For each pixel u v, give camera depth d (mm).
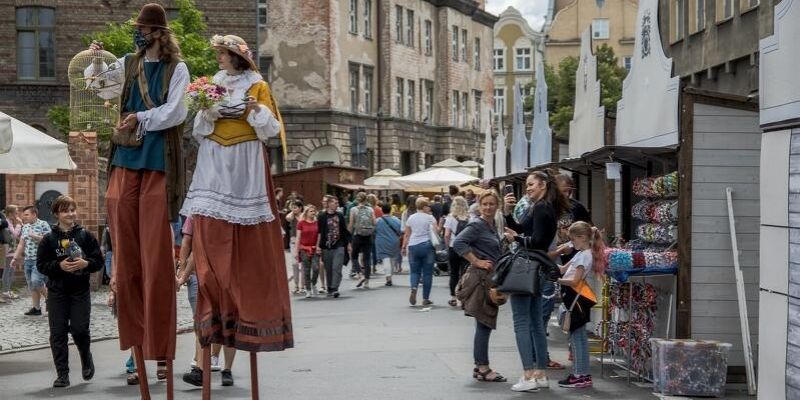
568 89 88500
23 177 26906
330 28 63719
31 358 15797
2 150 15688
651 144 14578
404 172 74688
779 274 9758
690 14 31875
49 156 18672
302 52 63688
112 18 52438
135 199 7574
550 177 12359
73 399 12164
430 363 14648
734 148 12586
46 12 52375
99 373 14133
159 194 7512
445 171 47438
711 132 12594
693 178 12594
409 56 74125
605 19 112000
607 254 12531
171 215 7539
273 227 7789
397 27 72625
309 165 63594
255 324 7617
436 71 79438
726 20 28562
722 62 28875
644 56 15000
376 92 70500
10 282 24000
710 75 29938
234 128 7652
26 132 18828
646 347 12922
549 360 14148
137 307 7711
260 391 12406
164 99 7555
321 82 63688
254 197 7668
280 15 63719
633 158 15016
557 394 12109
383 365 14484
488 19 87625
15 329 19031
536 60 115062
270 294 7703
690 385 11750
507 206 14664
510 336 17844
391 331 18719
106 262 20125
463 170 52562
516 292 12086
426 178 46719
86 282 13273
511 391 12328
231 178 7625
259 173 7711
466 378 13312
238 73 7816
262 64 63812
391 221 29906
